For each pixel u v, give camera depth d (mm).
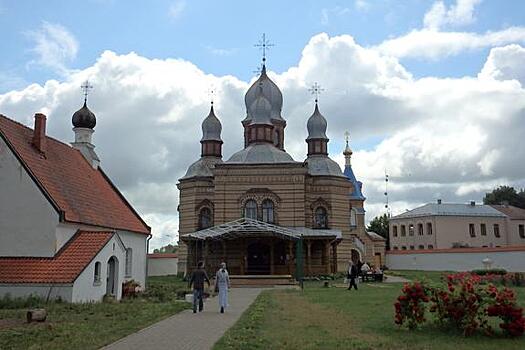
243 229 45594
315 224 55625
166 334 16031
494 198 116188
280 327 17016
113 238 28062
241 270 48438
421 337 14906
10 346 13859
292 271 47312
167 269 63031
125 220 35438
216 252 50781
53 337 15234
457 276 16891
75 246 26781
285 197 52000
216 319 19734
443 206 90250
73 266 25266
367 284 41125
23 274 24938
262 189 52000
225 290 22406
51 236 26250
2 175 26969
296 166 52219
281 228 47625
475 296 15414
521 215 92312
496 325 16781
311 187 56062
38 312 18516
